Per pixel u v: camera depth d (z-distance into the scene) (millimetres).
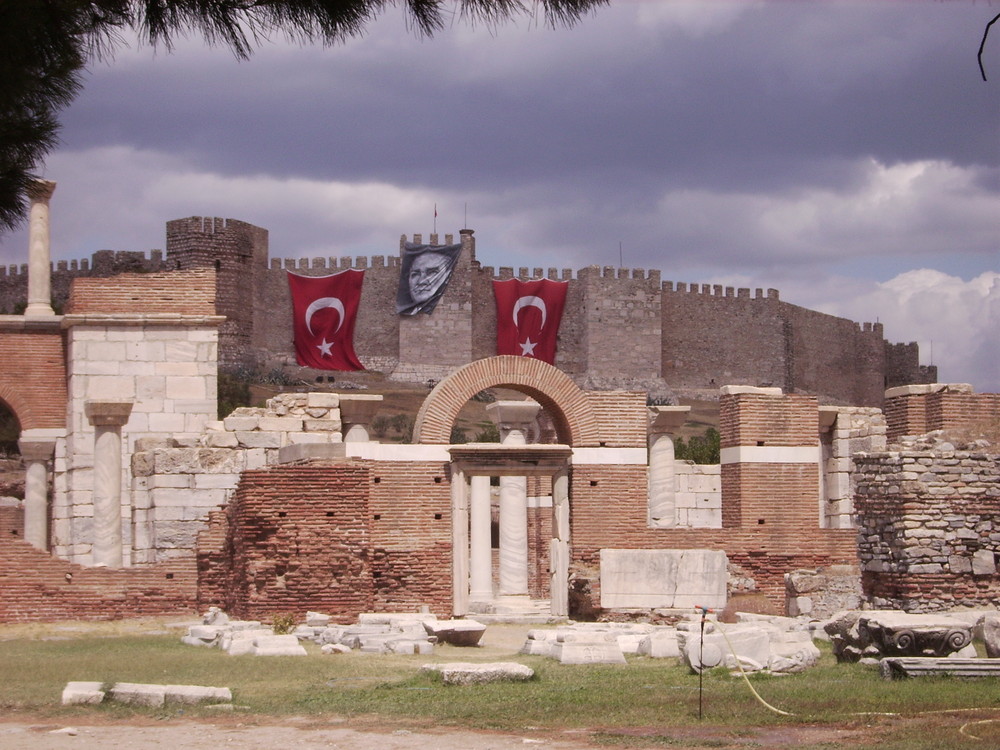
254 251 167250
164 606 42156
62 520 50188
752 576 42875
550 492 54250
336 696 25500
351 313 169375
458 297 169250
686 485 60688
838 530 43500
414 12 19594
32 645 35406
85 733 22203
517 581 46312
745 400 43469
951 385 43438
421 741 21344
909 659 26781
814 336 186500
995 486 36875
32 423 50531
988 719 22328
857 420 53031
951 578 36281
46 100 23328
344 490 40219
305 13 19984
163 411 49000
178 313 49594
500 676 27125
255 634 34062
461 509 41688
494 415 49562
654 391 172750
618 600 41625
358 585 40031
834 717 22750
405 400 153750
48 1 20688
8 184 23953
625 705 24219
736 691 25500
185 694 24844
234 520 41656
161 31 20125
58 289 163375
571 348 174375
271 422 46094
